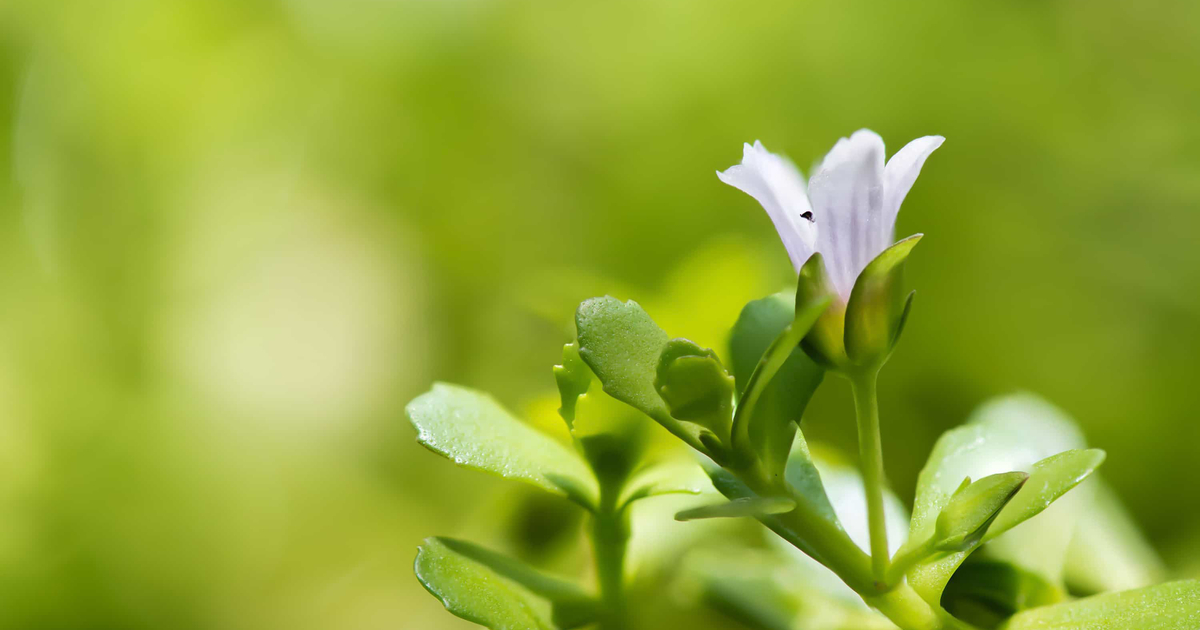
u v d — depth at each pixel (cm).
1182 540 22
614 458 15
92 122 38
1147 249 28
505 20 36
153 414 34
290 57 39
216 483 33
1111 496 17
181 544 31
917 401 26
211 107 39
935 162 30
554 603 15
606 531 15
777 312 15
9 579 28
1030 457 15
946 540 14
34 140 37
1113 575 16
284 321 37
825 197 14
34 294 36
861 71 33
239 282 38
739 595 17
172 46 38
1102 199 30
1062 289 28
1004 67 32
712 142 33
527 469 15
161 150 39
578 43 36
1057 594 15
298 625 30
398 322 36
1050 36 33
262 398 36
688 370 14
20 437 32
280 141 39
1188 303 27
